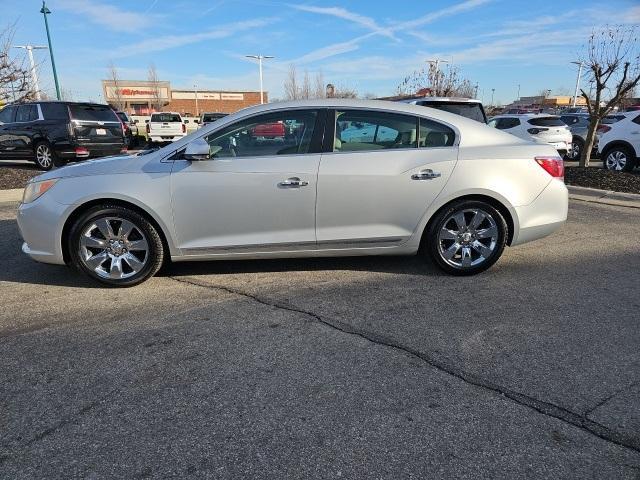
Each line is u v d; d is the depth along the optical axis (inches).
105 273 175.8
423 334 140.5
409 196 176.7
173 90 3041.3
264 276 188.5
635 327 144.2
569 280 182.9
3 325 148.6
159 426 102.0
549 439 97.0
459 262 185.8
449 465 90.5
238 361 126.6
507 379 117.8
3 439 98.3
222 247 175.6
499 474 88.2
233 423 102.7
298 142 175.6
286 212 173.9
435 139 181.9
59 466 91.0
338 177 173.0
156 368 123.6
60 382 117.8
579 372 120.5
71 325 148.0
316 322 148.4
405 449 94.7
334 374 120.3
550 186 185.2
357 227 178.2
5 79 471.8
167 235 173.3
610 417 103.3
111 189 168.6
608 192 347.9
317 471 89.4
